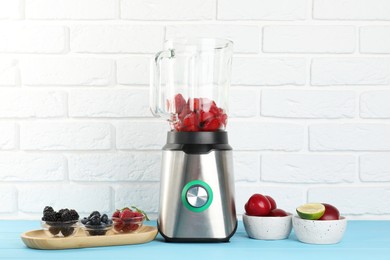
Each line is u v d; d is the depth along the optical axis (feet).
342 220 5.12
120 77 6.38
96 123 6.38
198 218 5.09
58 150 6.37
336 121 6.38
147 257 4.65
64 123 6.38
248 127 6.38
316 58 6.35
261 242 5.20
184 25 6.38
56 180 6.37
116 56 6.38
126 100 6.38
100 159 6.37
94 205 6.37
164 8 6.38
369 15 6.36
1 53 6.37
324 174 6.37
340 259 4.62
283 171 6.37
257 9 6.38
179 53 5.54
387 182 6.34
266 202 5.40
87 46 6.36
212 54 5.56
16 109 6.37
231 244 5.10
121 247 4.98
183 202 5.08
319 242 5.11
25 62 6.38
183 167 5.09
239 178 6.38
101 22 6.37
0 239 5.32
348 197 6.38
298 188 6.37
